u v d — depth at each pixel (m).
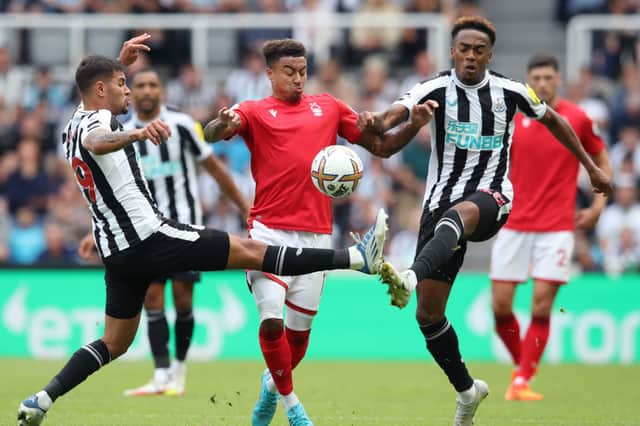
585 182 55.16
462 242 24.31
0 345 48.81
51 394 22.97
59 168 58.91
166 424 27.02
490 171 24.81
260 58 59.66
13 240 56.72
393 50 61.34
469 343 48.34
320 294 25.59
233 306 48.50
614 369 44.78
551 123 25.28
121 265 22.97
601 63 61.09
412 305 49.25
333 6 62.84
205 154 34.94
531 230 35.19
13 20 62.66
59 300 48.62
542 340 34.56
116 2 64.50
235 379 39.41
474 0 65.00
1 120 59.75
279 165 25.09
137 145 34.69
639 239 54.91
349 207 54.94
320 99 25.88
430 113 23.66
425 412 30.05
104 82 23.59
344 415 29.22
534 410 30.80
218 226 55.44
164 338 34.91
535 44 66.62
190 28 61.66
